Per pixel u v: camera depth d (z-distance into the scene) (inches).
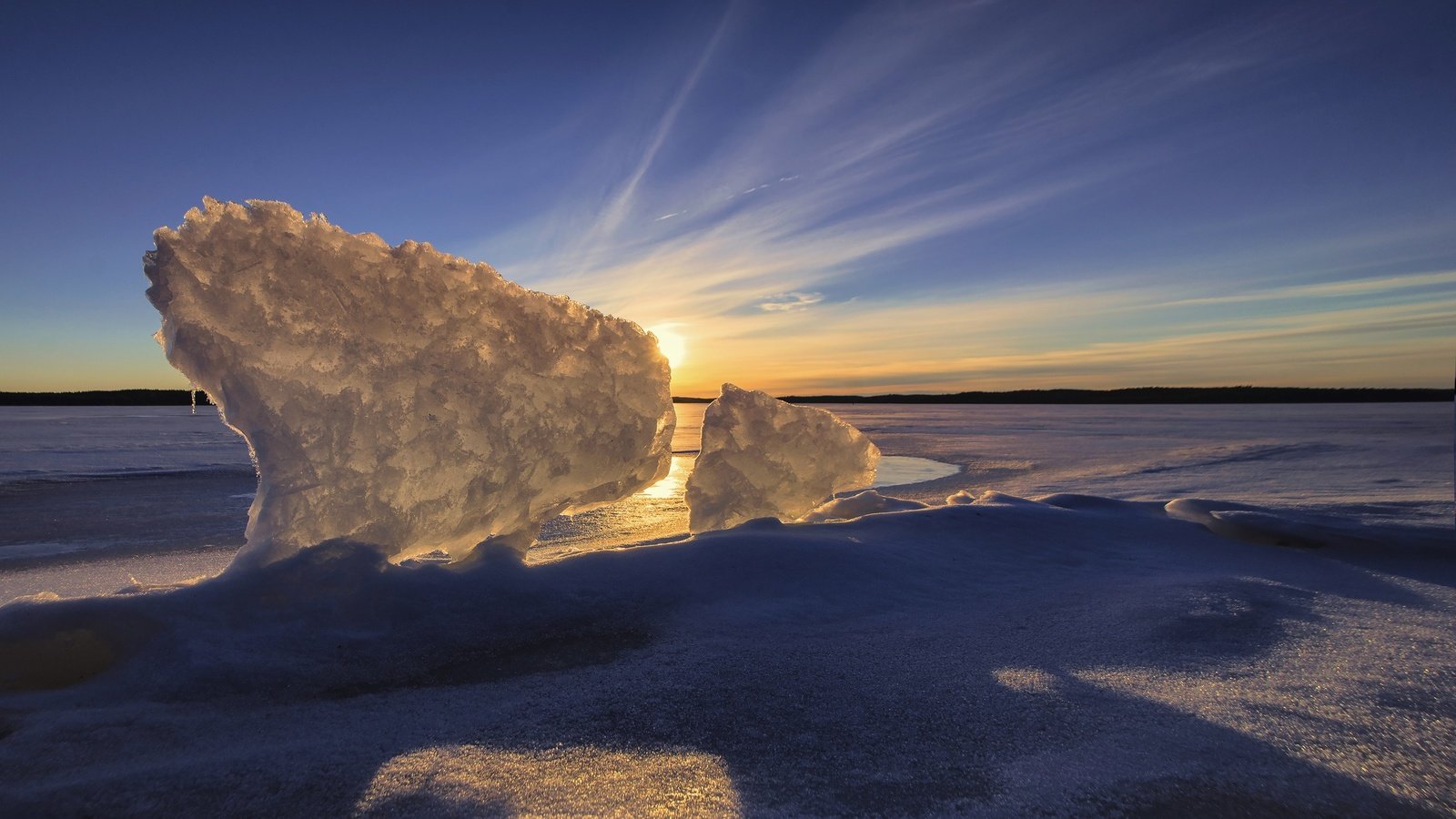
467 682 101.7
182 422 1523.1
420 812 69.8
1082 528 196.5
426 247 134.3
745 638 119.6
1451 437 692.7
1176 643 115.0
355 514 127.0
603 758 80.3
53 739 81.7
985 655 111.7
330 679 100.7
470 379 137.5
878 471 570.3
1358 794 71.9
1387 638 117.1
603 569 142.5
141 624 104.4
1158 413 2133.4
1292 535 186.2
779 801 71.3
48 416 2027.6
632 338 161.3
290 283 122.0
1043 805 70.3
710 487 207.2
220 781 75.0
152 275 116.4
